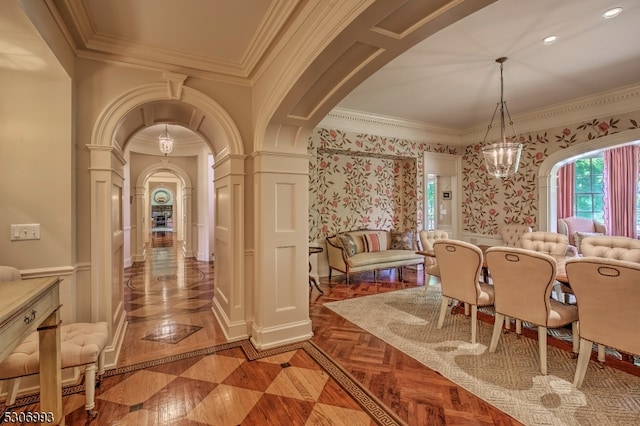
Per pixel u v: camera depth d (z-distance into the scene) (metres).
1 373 1.58
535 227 4.84
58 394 1.63
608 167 6.10
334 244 4.95
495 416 1.76
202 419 1.75
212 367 2.33
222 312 3.13
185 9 2.02
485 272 3.62
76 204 2.30
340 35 1.65
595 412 1.78
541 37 2.66
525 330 2.77
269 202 2.73
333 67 2.03
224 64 2.74
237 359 2.45
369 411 1.81
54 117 2.17
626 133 3.83
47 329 1.60
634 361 2.37
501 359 2.41
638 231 5.79
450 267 2.88
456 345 2.67
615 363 2.21
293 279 2.83
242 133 2.91
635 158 5.78
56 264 2.17
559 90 3.89
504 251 2.32
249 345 2.71
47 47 1.80
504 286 2.38
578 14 2.34
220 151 3.30
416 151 5.59
